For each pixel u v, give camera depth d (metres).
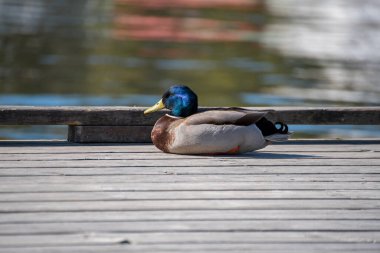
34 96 31.17
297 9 58.28
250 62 40.00
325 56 41.53
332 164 11.29
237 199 9.25
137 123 12.51
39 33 46.66
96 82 34.53
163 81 35.19
